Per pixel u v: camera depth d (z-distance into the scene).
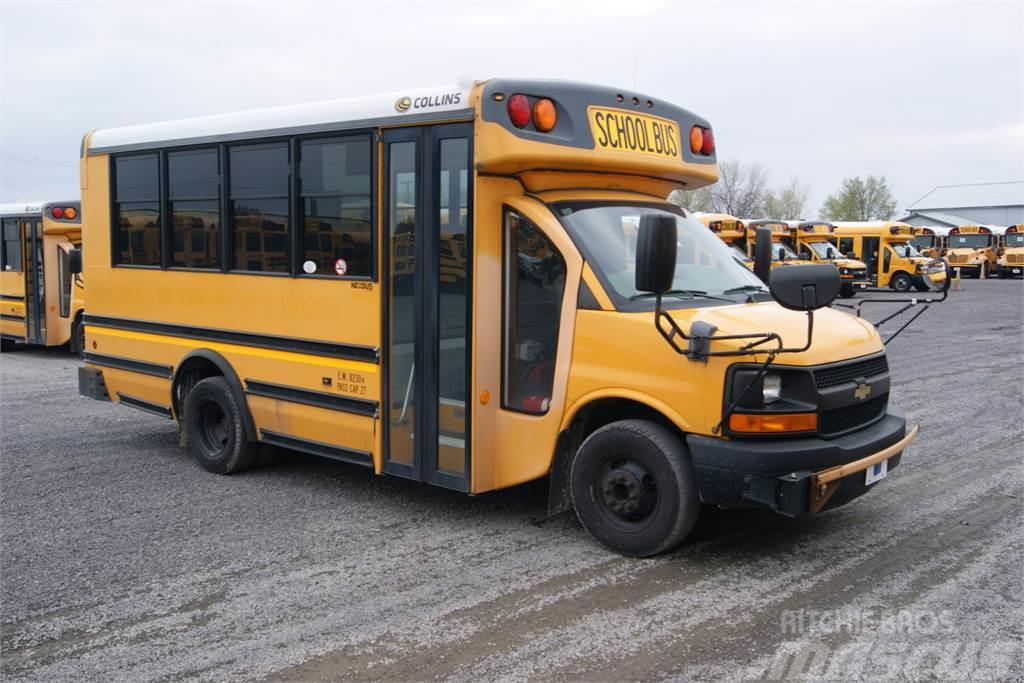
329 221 6.38
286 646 4.27
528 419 5.60
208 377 7.70
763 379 4.80
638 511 5.23
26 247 16.16
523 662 4.05
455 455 5.77
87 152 8.47
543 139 5.38
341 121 6.19
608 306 5.24
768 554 5.35
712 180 6.57
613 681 3.87
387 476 7.41
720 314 5.12
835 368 5.02
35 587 5.05
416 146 5.78
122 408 10.81
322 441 6.64
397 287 5.98
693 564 5.20
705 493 4.92
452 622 4.49
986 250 49.78
